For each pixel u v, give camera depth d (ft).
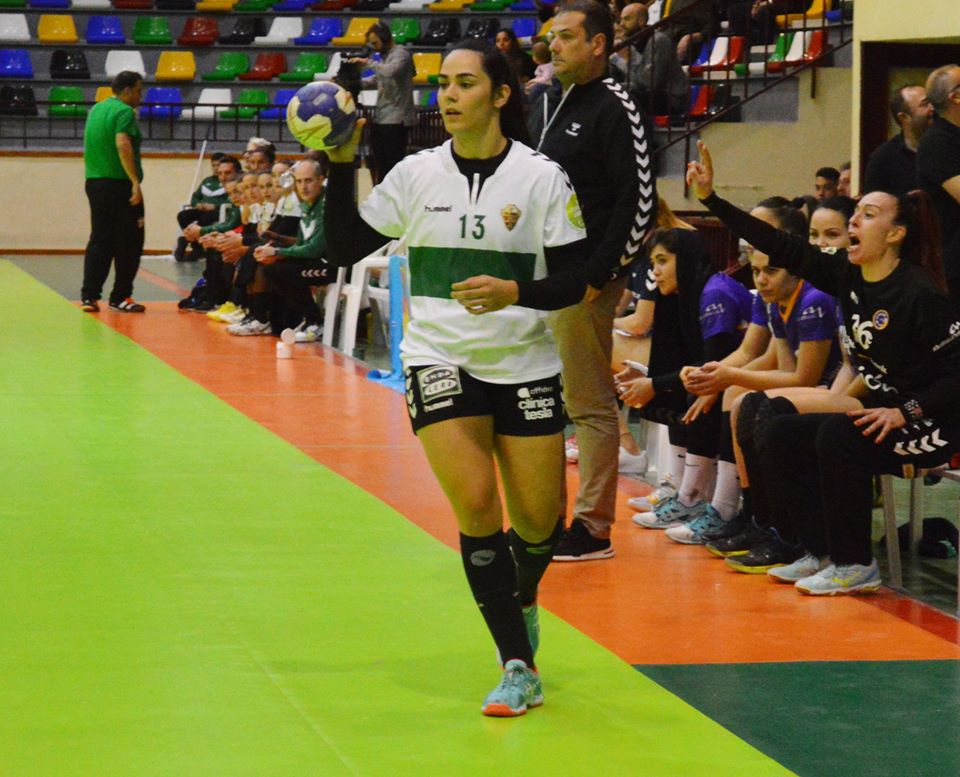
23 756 20.38
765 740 21.66
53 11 143.02
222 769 20.02
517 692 22.33
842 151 71.61
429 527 35.19
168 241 131.64
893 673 24.93
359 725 21.86
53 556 31.83
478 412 21.91
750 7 82.84
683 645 26.37
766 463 30.73
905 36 48.96
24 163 130.62
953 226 35.53
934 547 34.01
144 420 49.42
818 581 29.81
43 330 72.95
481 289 20.51
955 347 28.32
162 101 137.90
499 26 138.10
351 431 48.03
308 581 30.12
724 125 72.38
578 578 31.09
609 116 30.27
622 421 42.86
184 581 29.96
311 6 143.33
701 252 37.27
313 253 68.69
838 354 33.65
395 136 92.99
